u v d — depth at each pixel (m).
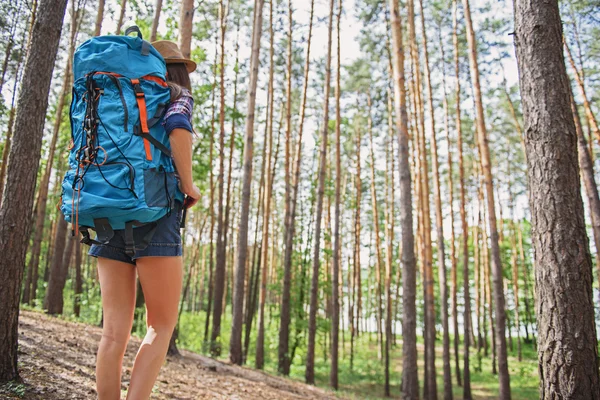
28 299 17.28
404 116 12.27
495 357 29.33
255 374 12.41
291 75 21.22
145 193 1.87
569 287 3.73
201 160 15.32
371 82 22.61
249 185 15.12
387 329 22.42
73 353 6.00
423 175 17.95
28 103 4.02
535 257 4.00
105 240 1.91
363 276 49.78
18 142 3.96
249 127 15.20
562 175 3.90
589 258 3.83
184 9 9.05
